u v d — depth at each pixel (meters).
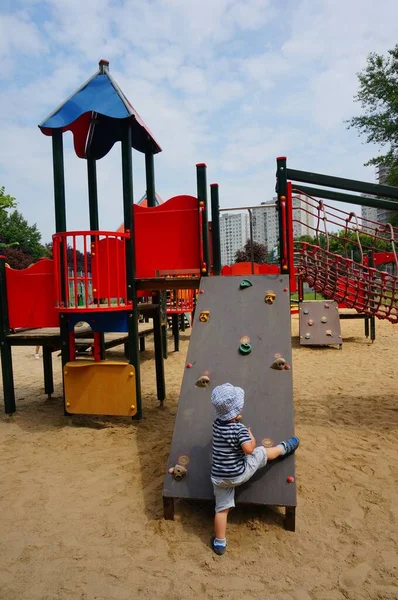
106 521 3.09
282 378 3.50
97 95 5.29
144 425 5.13
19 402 6.57
